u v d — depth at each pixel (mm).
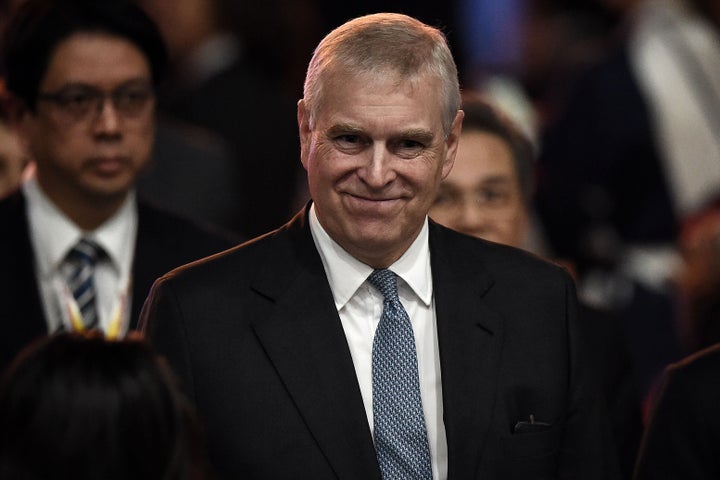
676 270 15977
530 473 8953
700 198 17203
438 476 8867
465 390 8914
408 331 8922
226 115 17609
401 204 8609
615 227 17453
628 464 10883
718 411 9281
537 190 17766
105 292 11258
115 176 11062
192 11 18375
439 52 8641
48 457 7102
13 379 7270
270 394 8750
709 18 17734
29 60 10977
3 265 11102
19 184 12703
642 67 17328
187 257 11258
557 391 9156
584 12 21234
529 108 20906
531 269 9406
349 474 8641
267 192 17625
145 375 7332
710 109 17234
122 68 11016
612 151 17328
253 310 8906
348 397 8766
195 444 7426
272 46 17922
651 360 16797
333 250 9016
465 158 11141
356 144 8516
